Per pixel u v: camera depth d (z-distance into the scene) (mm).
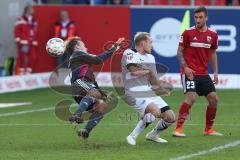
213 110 29234
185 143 27125
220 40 50906
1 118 36125
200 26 28719
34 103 42719
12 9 57219
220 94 46656
